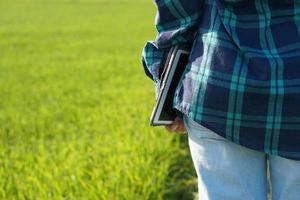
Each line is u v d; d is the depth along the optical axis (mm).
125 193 5312
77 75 15102
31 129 8820
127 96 11289
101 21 35250
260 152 2789
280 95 2643
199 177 2900
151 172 5910
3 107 10867
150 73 3170
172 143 7238
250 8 2756
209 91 2734
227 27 2754
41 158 6793
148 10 43812
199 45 2842
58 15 39625
